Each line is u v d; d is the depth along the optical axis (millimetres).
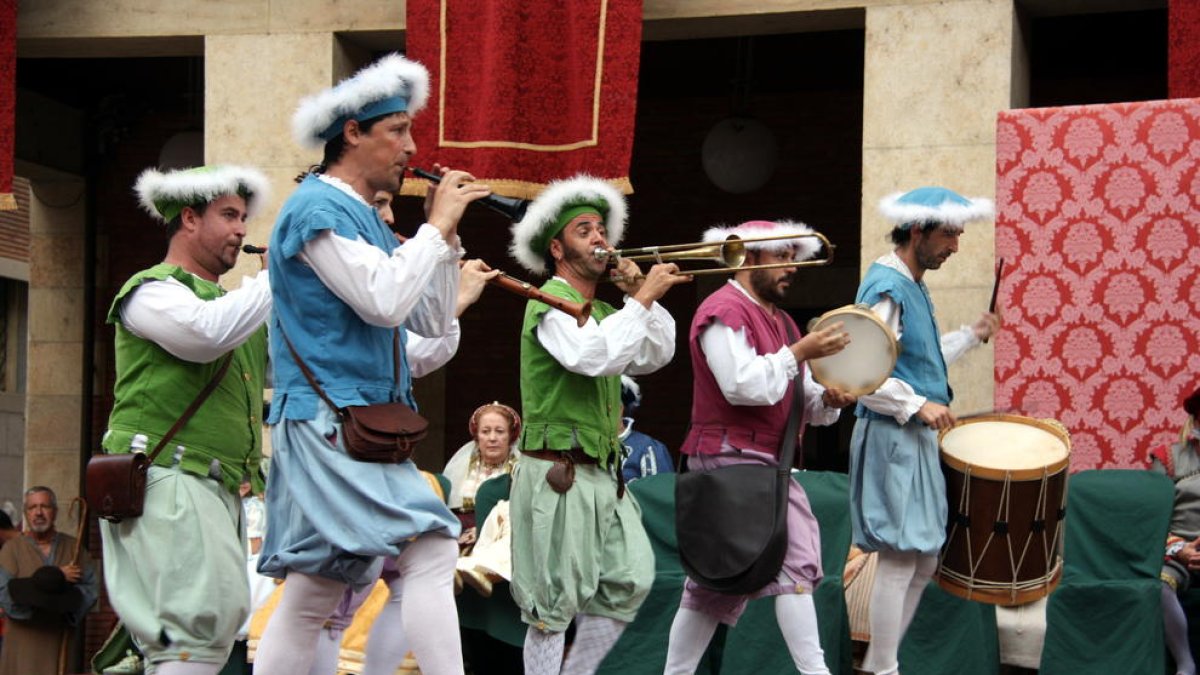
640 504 11109
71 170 18422
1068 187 11773
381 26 13695
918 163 12602
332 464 6711
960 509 9188
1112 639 10242
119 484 7566
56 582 14312
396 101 7059
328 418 6762
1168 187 11594
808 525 8727
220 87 13883
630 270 9008
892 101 12680
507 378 17844
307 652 6977
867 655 9539
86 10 14086
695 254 8898
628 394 12820
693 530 8570
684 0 13250
